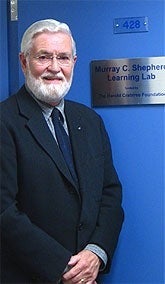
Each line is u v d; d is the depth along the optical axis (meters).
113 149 1.56
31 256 1.18
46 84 1.28
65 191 1.26
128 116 1.54
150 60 1.50
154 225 1.55
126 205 1.57
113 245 1.35
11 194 1.21
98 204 1.36
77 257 1.25
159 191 1.54
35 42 1.27
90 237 1.33
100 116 1.54
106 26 1.53
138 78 1.52
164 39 1.49
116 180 1.45
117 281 1.58
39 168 1.24
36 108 1.31
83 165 1.33
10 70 1.61
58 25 1.28
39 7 1.57
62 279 1.23
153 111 1.52
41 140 1.26
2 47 1.57
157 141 1.53
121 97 1.54
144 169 1.54
